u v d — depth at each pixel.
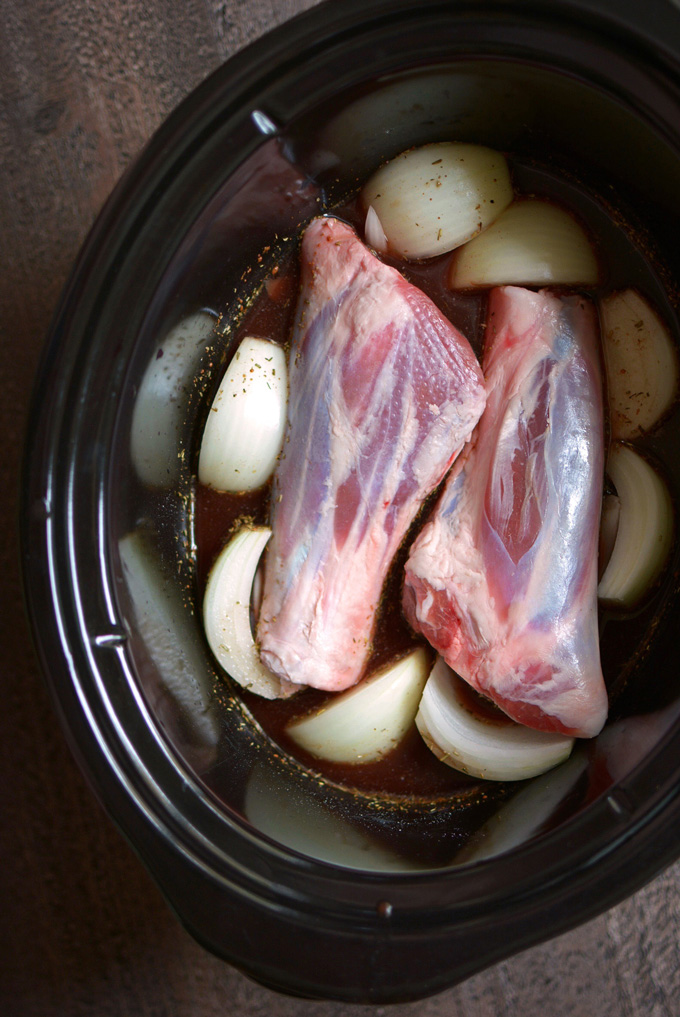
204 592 0.60
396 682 0.60
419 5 0.52
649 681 0.58
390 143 0.58
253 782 0.58
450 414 0.58
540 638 0.58
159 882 0.53
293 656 0.59
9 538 0.66
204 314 0.59
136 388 0.56
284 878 0.53
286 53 0.53
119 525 0.56
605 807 0.52
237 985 0.66
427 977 0.51
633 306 0.59
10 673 0.66
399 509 0.59
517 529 0.58
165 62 0.64
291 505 0.59
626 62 0.52
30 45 0.65
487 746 0.59
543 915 0.51
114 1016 0.66
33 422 0.54
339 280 0.58
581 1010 0.65
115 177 0.65
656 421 0.59
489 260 0.59
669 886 0.65
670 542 0.59
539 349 0.58
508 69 0.54
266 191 0.57
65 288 0.54
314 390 0.59
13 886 0.66
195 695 0.59
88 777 0.53
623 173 0.57
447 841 0.57
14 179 0.65
